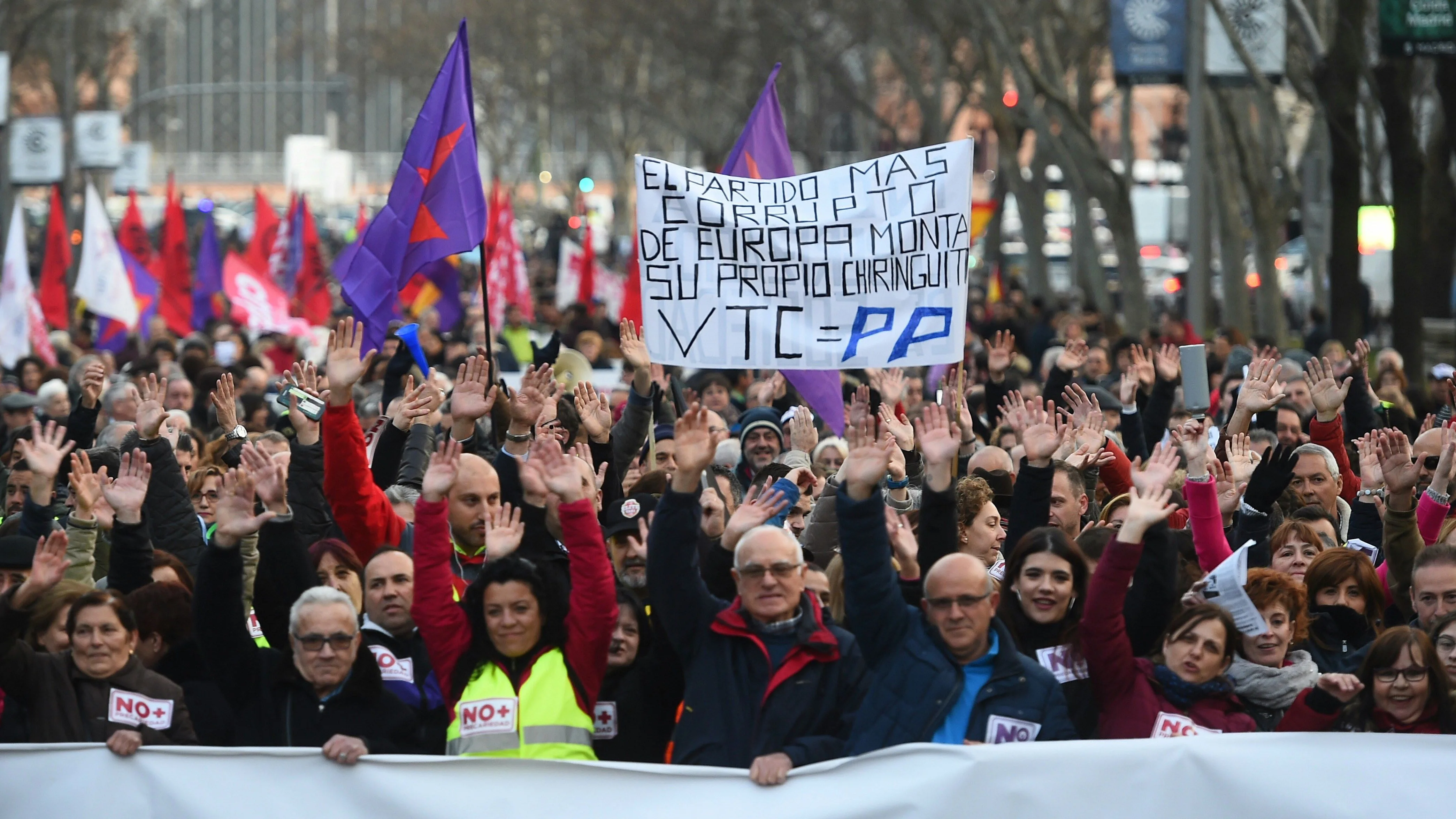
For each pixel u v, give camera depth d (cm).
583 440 1305
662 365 1246
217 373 2042
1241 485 1166
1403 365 2945
